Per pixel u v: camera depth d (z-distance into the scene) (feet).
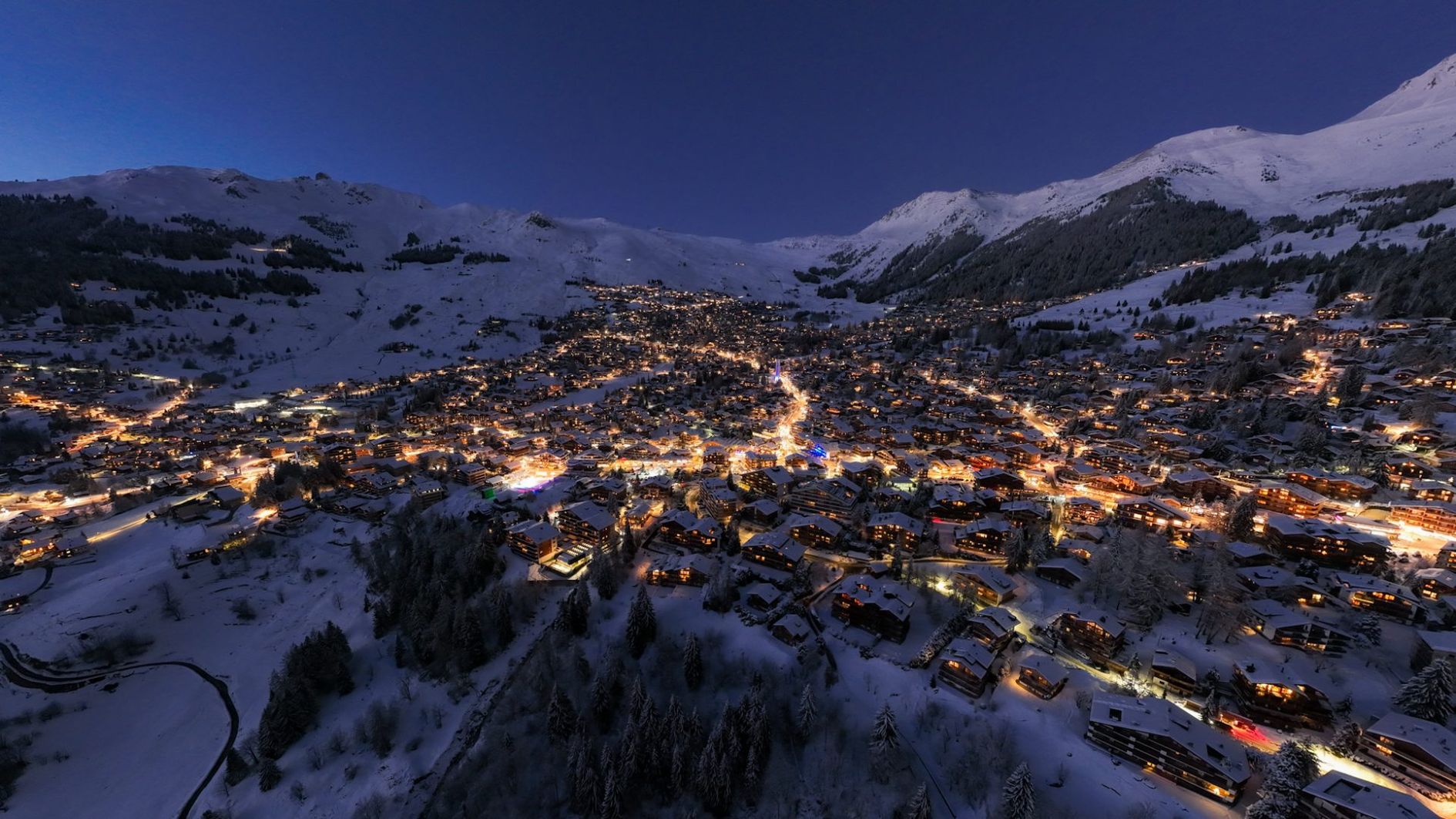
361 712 294.87
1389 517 366.02
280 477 549.13
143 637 353.92
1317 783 186.80
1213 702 235.20
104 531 481.46
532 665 296.51
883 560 364.17
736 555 378.94
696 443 647.56
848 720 247.91
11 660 340.80
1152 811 196.85
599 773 231.71
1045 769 217.36
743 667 278.46
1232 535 353.10
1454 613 266.77
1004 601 313.73
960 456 538.47
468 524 435.94
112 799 264.31
